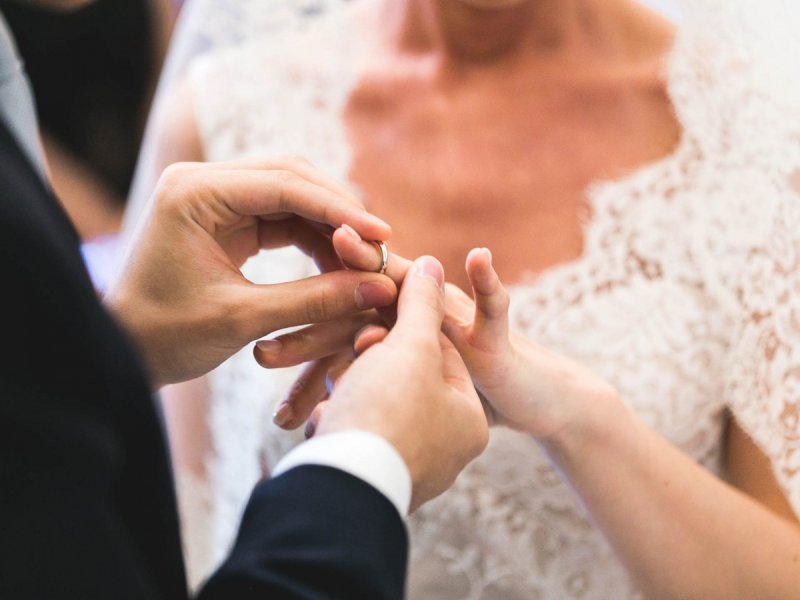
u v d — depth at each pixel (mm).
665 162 995
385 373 702
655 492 901
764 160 944
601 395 891
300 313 818
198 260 820
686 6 1023
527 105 1050
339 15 1154
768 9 975
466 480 992
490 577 999
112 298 821
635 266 982
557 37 1050
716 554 903
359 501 638
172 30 1590
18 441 546
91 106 1594
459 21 1054
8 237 548
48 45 1455
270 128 1103
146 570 601
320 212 820
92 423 562
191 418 1122
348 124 1095
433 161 1055
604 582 999
